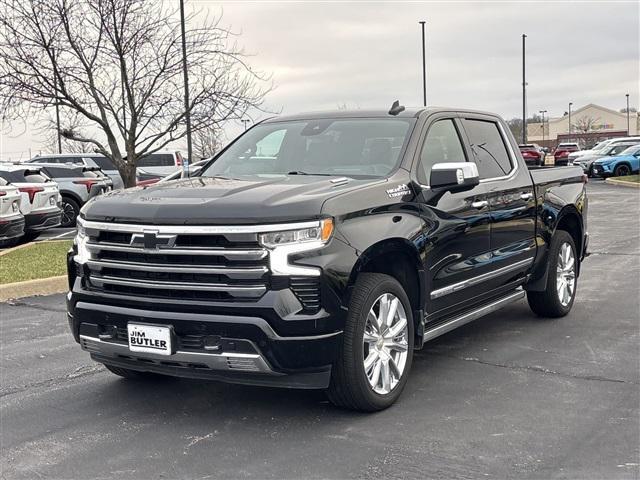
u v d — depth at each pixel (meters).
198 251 4.14
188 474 3.80
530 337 6.50
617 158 34.88
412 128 5.40
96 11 13.63
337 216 4.25
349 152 5.39
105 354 4.60
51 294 9.31
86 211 4.64
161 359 4.28
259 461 3.94
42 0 15.08
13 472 3.88
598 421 4.42
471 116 6.21
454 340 6.45
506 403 4.77
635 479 3.63
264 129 6.15
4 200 12.30
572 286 7.35
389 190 4.76
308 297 4.11
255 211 4.09
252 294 4.08
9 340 6.84
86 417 4.71
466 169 5.00
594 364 5.63
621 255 11.42
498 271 5.98
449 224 5.23
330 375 4.25
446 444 4.11
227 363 4.14
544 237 6.77
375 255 4.47
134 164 14.47
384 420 4.50
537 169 7.14
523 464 3.82
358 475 3.73
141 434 4.39
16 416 4.75
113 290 4.49
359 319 4.36
